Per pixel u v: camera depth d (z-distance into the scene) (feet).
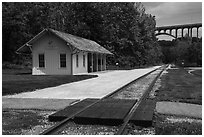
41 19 181.78
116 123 25.40
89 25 183.83
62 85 61.77
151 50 282.56
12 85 56.49
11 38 169.78
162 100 38.17
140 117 25.80
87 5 182.60
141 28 239.71
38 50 102.06
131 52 209.46
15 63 167.32
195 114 29.01
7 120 26.94
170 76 91.45
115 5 199.00
